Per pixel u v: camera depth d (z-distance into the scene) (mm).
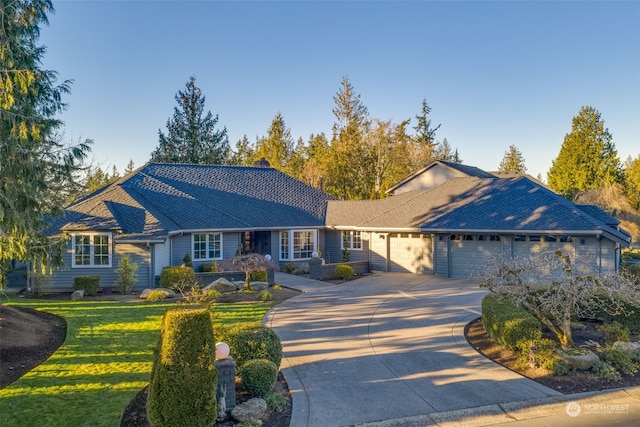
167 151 50719
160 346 6258
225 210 24984
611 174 48969
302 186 30703
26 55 10656
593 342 10172
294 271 23719
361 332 11984
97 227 18312
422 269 23250
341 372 8992
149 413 6020
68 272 18375
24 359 9109
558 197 21688
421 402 7578
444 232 21656
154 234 18609
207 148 52219
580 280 9867
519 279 10344
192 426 5906
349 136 50156
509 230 19562
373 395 7867
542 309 10328
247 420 6676
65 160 10938
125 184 24031
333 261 26734
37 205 10672
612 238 17453
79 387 7793
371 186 48406
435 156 54344
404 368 9219
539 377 8648
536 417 7062
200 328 6121
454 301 16062
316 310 14688
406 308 14938
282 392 7984
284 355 10055
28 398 7301
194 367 6000
